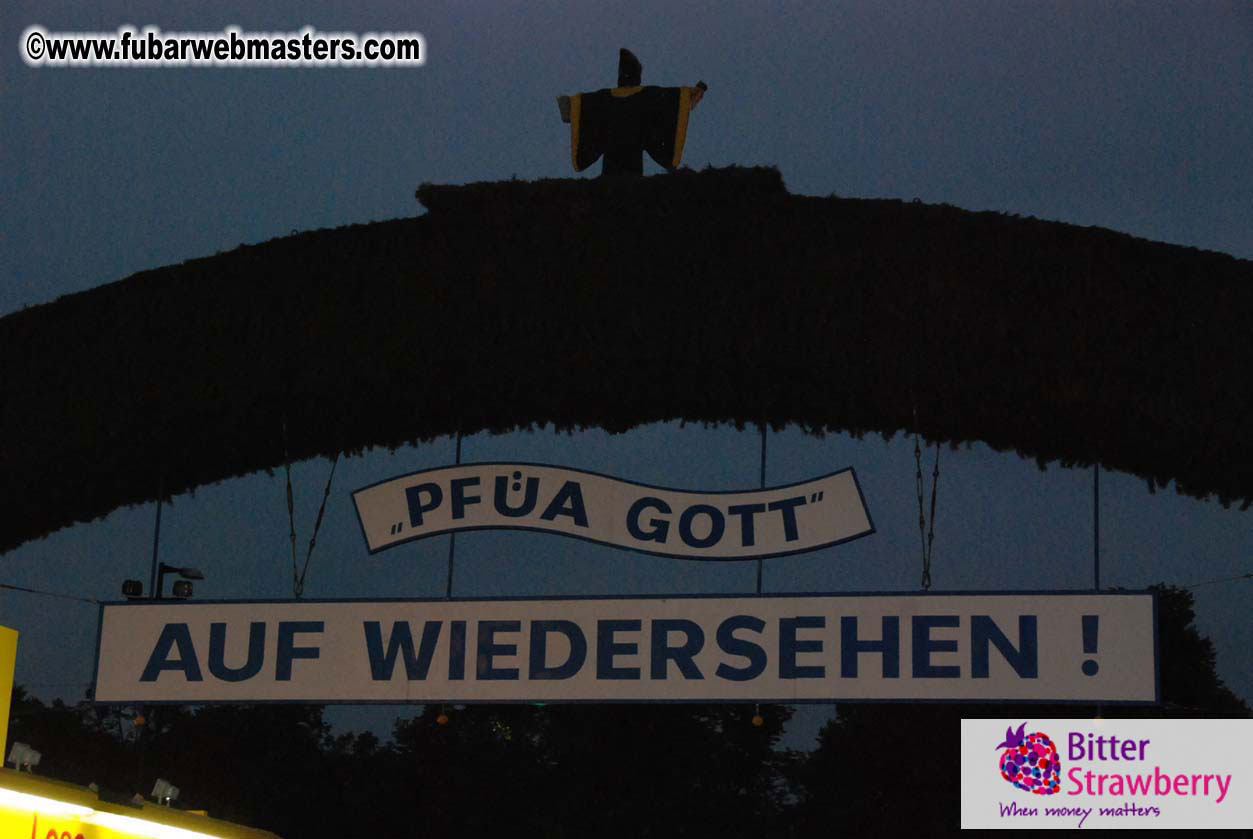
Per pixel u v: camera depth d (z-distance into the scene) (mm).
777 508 8438
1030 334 8242
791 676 8031
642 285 8570
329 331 8812
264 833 9008
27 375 9008
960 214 8438
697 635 8188
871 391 8812
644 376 8984
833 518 8367
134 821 7680
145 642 8680
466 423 9539
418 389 9102
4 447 8930
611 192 8664
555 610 8367
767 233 8516
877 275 8406
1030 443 8953
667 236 8586
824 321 8445
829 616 8094
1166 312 8156
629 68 9422
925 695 7875
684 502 8539
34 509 9414
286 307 8883
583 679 8227
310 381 8820
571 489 8656
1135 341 8164
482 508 8719
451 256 8758
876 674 7957
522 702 8234
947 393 8688
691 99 9086
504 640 8367
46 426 8938
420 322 8742
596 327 8625
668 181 8633
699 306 8539
